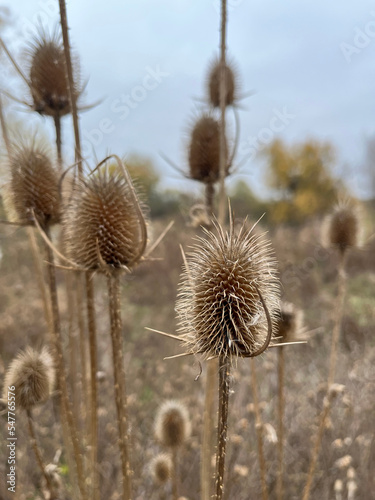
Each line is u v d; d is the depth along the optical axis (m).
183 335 0.21
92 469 0.29
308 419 0.52
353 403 0.51
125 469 0.25
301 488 0.46
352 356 0.67
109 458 0.48
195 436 0.48
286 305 0.32
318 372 0.62
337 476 0.45
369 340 0.82
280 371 0.32
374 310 0.97
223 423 0.20
